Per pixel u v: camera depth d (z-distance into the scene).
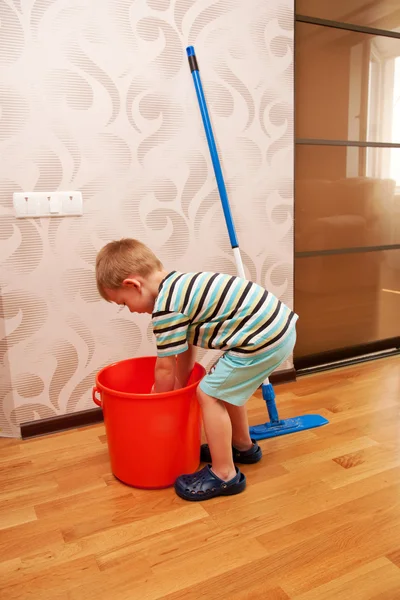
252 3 1.83
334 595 0.97
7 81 1.52
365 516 1.21
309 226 2.16
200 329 1.27
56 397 1.75
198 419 1.42
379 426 1.70
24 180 1.58
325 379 2.17
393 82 2.25
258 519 1.22
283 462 1.49
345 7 2.08
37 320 1.68
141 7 1.65
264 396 1.68
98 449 1.62
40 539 1.17
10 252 1.60
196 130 1.81
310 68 2.04
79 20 1.57
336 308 2.32
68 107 1.60
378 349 2.47
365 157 2.24
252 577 1.02
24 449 1.63
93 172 1.67
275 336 1.25
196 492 1.30
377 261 2.38
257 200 1.97
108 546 1.14
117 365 1.55
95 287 1.74
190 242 1.87
